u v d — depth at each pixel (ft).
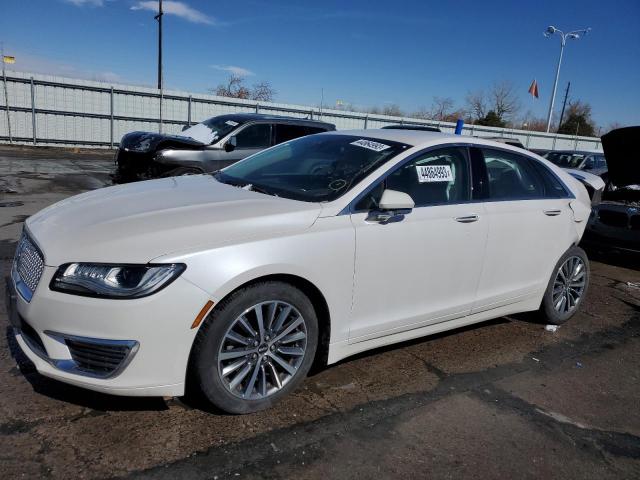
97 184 36.27
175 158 26.21
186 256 8.13
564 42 110.83
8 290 9.09
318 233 9.48
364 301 10.35
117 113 67.92
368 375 11.22
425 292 11.39
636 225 21.93
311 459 8.24
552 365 12.64
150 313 7.88
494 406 10.42
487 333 14.38
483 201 12.55
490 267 12.64
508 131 102.58
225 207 9.55
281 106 78.02
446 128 94.53
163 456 7.97
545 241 13.97
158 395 8.31
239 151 27.89
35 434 8.22
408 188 11.17
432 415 9.85
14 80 60.95
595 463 8.88
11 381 9.68
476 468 8.43
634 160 20.89
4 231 20.81
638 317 16.79
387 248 10.41
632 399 11.27
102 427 8.55
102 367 8.05
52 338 8.13
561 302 15.15
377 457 8.45
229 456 8.12
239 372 9.04
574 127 195.00
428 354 12.60
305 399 10.00
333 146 12.54
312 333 9.77
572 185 15.43
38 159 51.31
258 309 8.93
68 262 8.04
